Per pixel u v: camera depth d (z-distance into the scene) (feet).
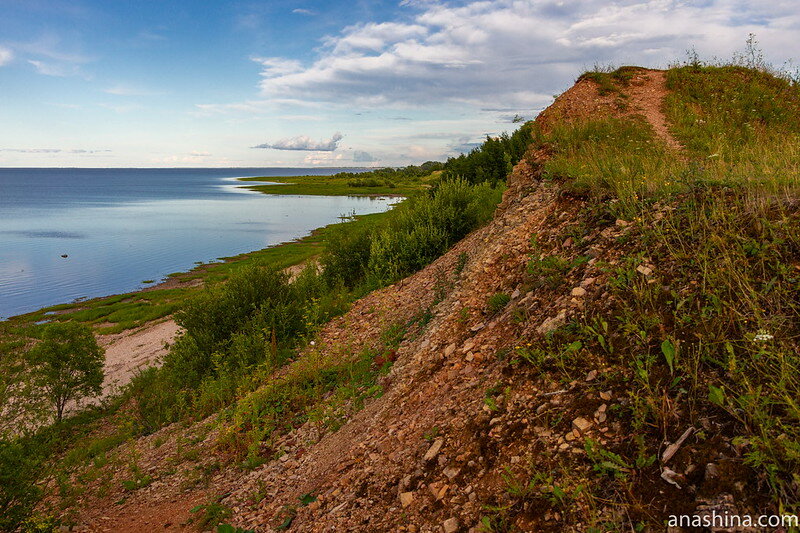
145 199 440.86
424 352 20.43
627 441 9.12
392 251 47.98
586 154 32.42
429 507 10.89
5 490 18.17
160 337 68.64
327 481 15.38
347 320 37.83
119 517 19.47
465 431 12.37
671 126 47.19
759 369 8.84
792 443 7.11
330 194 407.85
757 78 55.67
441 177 68.39
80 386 45.14
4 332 67.26
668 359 9.71
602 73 62.85
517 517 9.07
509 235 25.53
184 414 35.22
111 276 117.39
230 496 18.31
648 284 12.60
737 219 13.07
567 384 11.51
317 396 24.61
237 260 127.85
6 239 182.80
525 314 16.02
